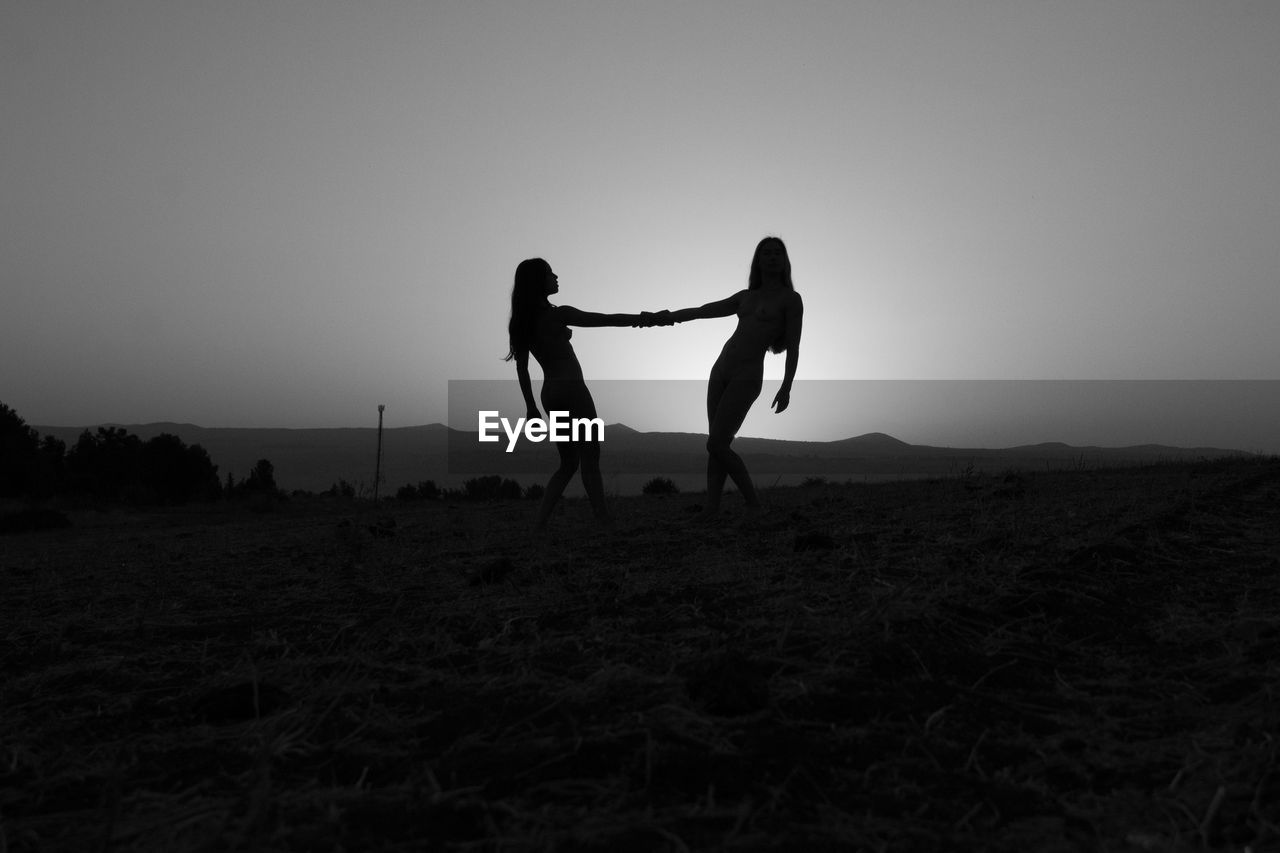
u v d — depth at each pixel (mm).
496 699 2963
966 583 4102
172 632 4504
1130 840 1883
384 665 3496
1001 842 1907
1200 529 5773
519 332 7207
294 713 2934
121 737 2922
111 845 2021
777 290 7410
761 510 7695
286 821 2096
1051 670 3104
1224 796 2055
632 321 7367
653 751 2377
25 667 3971
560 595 4562
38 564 8344
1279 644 3232
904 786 2180
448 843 1958
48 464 38781
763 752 2365
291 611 4863
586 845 1922
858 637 3305
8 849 2047
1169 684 2908
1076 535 5355
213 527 14594
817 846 1900
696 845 1914
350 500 29172
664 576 4918
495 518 10617
